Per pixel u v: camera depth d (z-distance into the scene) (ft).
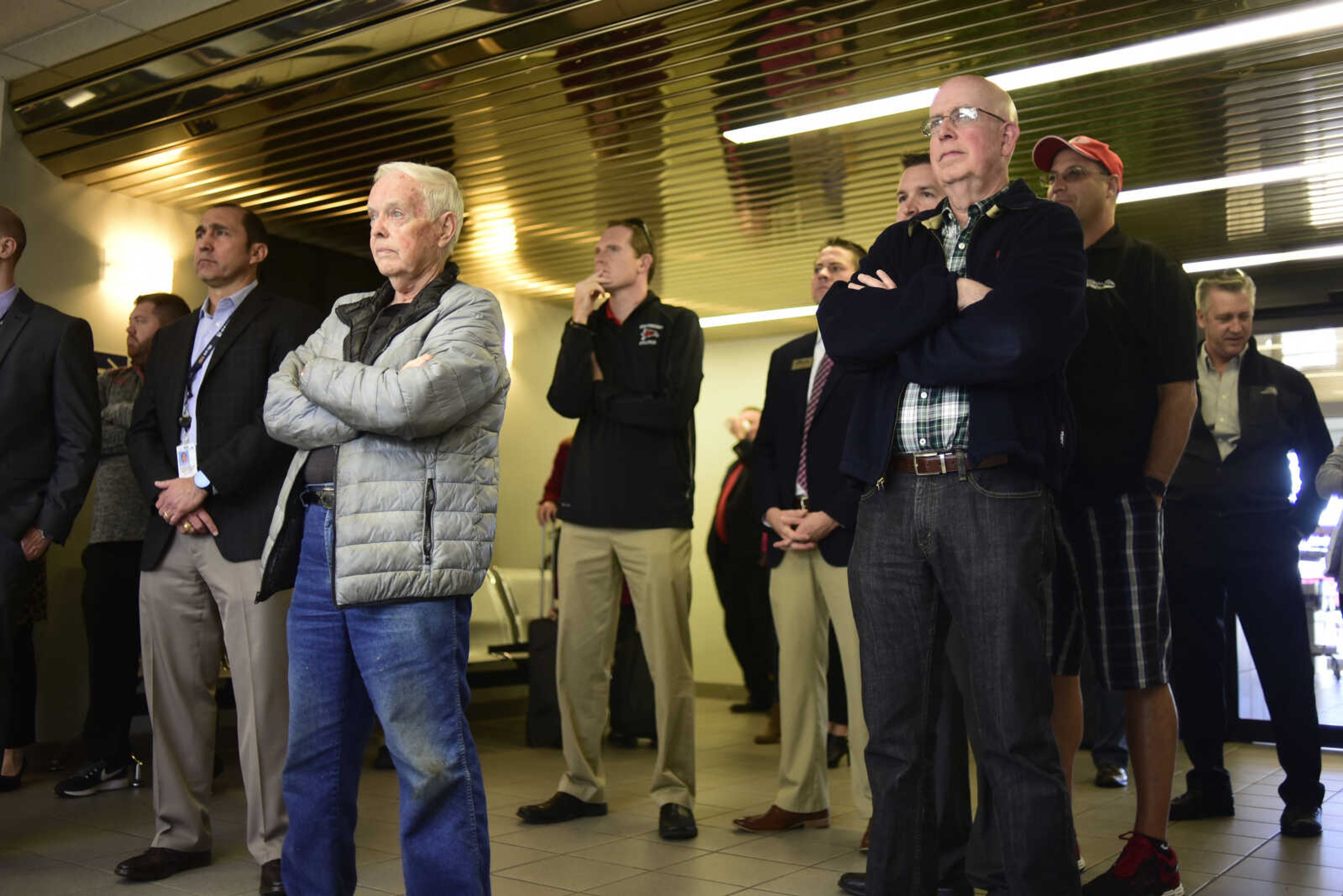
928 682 6.48
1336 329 21.18
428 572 6.64
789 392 11.72
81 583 16.98
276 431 6.98
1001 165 6.74
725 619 23.79
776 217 19.38
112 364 17.75
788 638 11.51
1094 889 8.80
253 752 9.42
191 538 9.87
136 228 18.39
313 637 7.07
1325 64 13.09
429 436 6.84
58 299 17.21
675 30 12.48
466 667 7.00
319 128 15.43
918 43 12.77
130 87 15.17
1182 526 12.69
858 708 10.61
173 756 9.95
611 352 12.47
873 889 6.41
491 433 7.25
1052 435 6.31
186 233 19.22
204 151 16.21
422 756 6.64
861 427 6.61
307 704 7.05
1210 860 10.30
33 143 16.57
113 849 10.60
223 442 9.89
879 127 15.37
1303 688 12.04
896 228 7.07
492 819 12.12
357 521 6.63
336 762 7.11
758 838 11.18
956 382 6.00
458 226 7.68
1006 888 8.30
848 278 11.51
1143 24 12.25
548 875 9.64
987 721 6.07
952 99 6.74
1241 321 12.99
